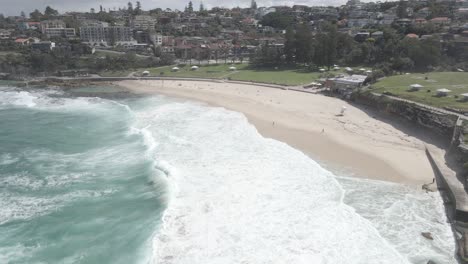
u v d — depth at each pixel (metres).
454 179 38.09
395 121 62.59
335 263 26.61
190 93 91.44
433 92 68.31
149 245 28.59
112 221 32.09
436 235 30.34
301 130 57.88
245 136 54.31
